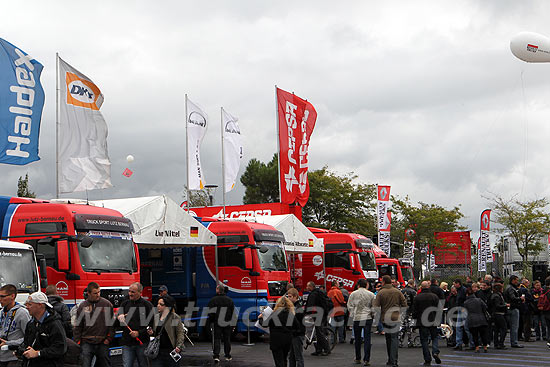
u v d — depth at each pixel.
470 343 18.81
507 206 43.75
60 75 18.50
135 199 17.86
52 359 8.37
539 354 17.66
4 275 12.55
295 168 27.53
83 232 14.88
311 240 25.50
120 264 15.50
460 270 50.38
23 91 17.27
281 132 27.16
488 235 36.53
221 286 16.47
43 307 8.45
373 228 53.88
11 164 16.97
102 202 17.89
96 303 11.45
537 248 44.12
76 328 11.35
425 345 15.41
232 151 25.59
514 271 47.72
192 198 49.19
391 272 32.12
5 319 10.02
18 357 8.58
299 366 13.39
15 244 13.01
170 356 10.88
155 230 17.44
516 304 19.33
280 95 27.30
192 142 23.52
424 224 52.41
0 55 17.02
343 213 52.88
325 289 26.91
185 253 21.38
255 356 17.48
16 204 15.60
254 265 20.86
